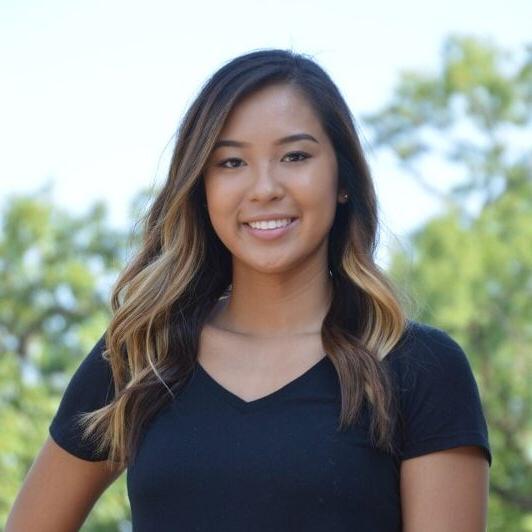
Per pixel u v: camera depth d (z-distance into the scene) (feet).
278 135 11.57
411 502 11.27
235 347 11.86
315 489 10.94
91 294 73.56
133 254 12.76
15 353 73.46
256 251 11.66
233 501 11.01
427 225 62.64
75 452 12.30
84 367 12.48
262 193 11.50
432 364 11.54
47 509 12.39
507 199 64.95
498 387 61.11
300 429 11.16
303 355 11.66
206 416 11.42
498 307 61.62
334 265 12.14
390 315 11.70
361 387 11.28
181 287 12.20
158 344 11.98
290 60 11.91
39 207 74.13
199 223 12.36
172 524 11.18
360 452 11.11
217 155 11.73
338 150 11.98
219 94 11.71
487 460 11.47
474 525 11.28
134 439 11.64
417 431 11.34
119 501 56.90
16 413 64.54
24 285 73.46
